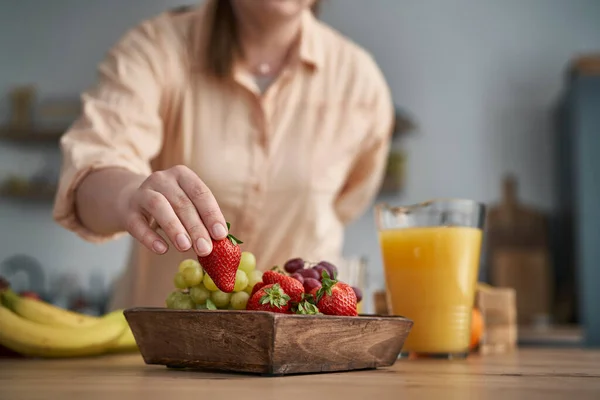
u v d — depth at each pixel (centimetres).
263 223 154
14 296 112
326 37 165
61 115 375
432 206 102
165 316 77
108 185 97
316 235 157
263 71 156
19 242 367
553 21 389
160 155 155
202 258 76
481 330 115
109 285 363
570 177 352
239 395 56
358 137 163
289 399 54
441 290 101
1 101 381
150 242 82
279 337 69
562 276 370
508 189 379
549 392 60
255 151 151
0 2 389
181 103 149
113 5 391
